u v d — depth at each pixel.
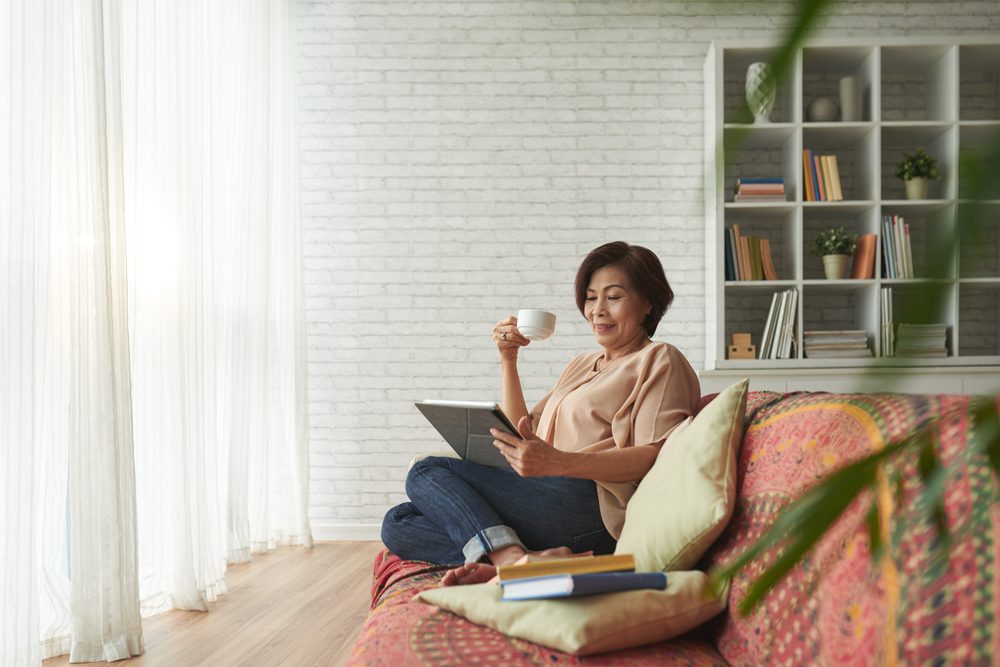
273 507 4.46
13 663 2.35
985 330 4.62
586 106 4.78
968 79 4.75
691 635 1.39
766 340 4.40
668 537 1.41
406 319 4.80
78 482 2.63
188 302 3.39
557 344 4.75
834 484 0.28
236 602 3.31
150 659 2.61
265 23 4.30
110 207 2.83
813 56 4.48
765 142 4.66
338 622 2.98
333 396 4.80
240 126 4.14
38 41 2.50
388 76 4.82
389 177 4.81
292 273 4.54
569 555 1.77
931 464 0.29
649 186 4.76
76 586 2.61
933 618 0.80
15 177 2.42
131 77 3.17
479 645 1.29
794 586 1.12
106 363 2.71
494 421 1.76
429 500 1.98
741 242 4.48
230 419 4.02
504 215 4.79
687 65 4.75
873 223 4.41
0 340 2.38
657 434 1.86
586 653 1.21
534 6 4.76
